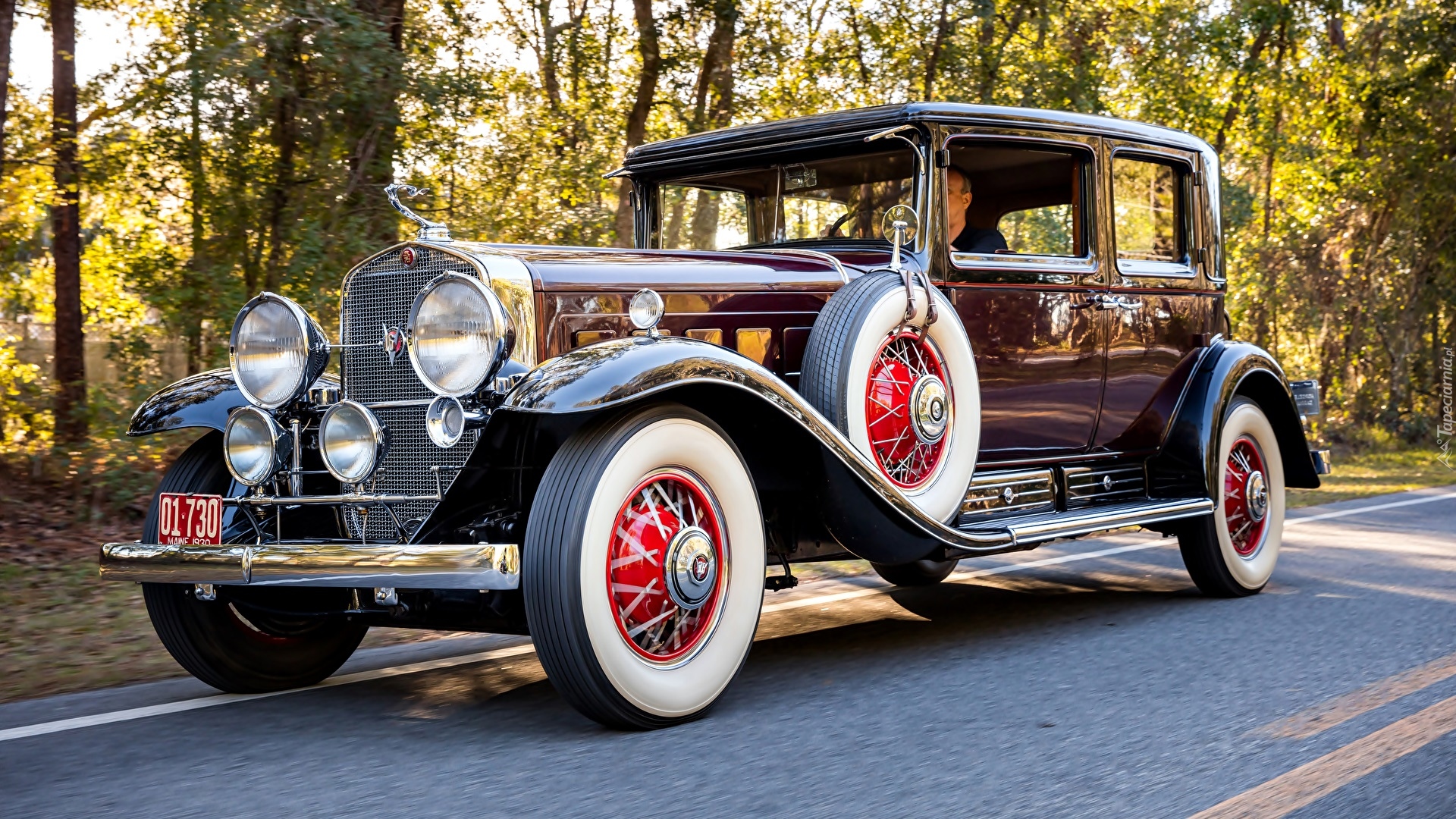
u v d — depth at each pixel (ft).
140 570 11.69
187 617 12.30
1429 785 9.18
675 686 10.99
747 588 11.72
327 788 9.31
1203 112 55.93
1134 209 17.38
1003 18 43.70
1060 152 16.31
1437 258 56.13
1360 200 56.95
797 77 44.93
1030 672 13.23
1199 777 9.36
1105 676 12.97
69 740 10.85
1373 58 57.57
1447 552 22.35
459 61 34.96
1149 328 17.46
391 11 31.71
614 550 10.73
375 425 11.42
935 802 8.82
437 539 11.68
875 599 18.43
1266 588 18.71
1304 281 56.90
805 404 11.98
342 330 12.79
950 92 43.34
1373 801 8.82
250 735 11.02
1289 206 63.93
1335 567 20.65
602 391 10.39
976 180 15.65
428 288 11.34
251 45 26.94
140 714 11.85
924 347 13.94
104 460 26.55
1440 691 12.01
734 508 11.64
